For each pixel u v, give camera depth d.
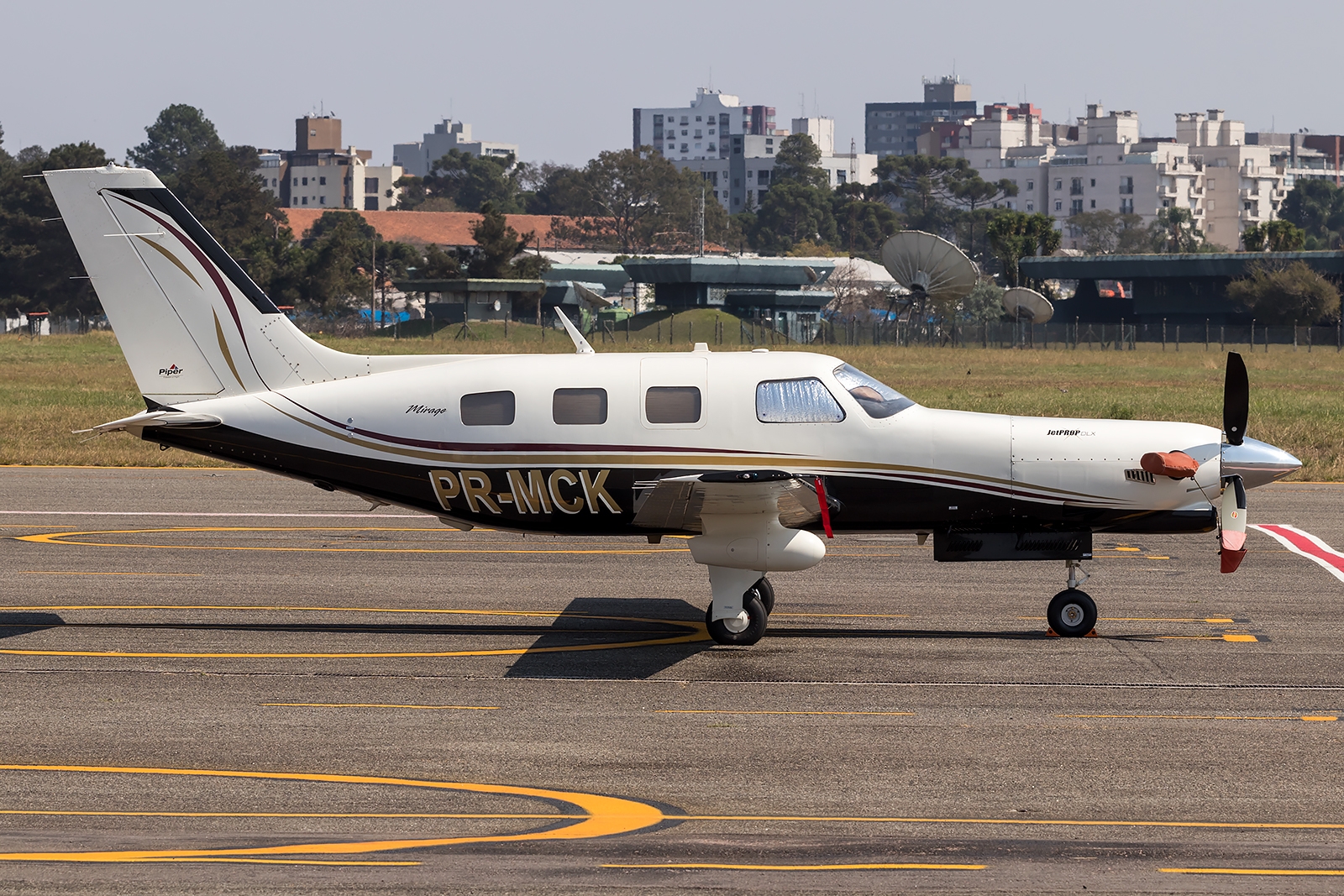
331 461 43.03
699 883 23.31
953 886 23.19
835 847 24.94
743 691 35.78
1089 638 41.84
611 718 33.28
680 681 36.81
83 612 45.19
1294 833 25.72
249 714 33.62
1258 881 23.44
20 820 26.33
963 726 32.56
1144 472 40.84
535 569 53.00
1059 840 25.34
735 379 41.47
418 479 42.50
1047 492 41.25
